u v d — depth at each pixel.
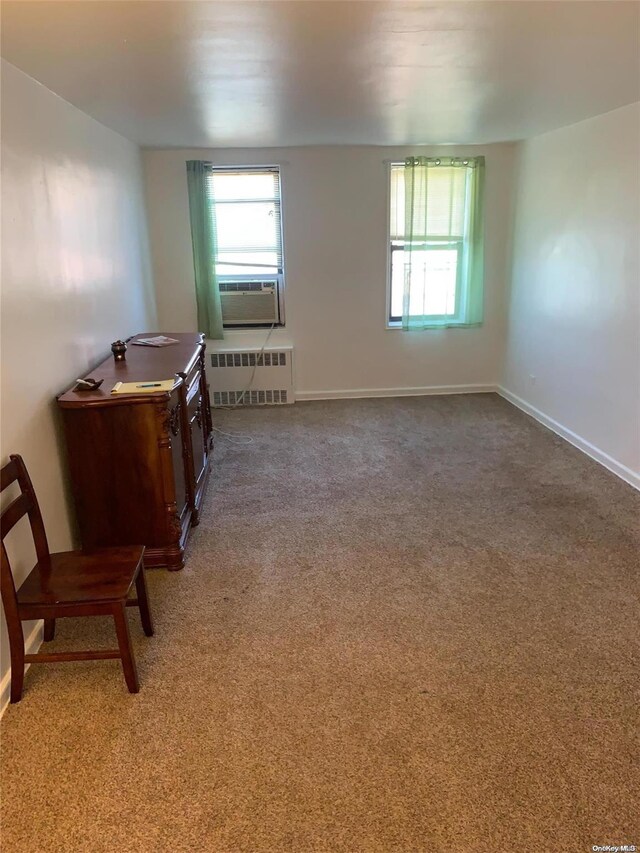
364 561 2.84
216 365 5.25
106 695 2.03
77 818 1.60
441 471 3.87
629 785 1.67
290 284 5.22
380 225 5.14
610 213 3.66
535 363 4.84
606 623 2.36
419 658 2.19
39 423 2.43
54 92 2.72
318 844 1.52
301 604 2.52
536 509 3.33
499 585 2.62
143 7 1.75
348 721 1.91
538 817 1.58
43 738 1.86
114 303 3.72
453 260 5.25
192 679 2.10
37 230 2.47
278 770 1.74
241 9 1.77
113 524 2.72
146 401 2.56
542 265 4.61
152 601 2.55
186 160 4.83
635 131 3.34
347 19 1.88
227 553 2.92
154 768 1.75
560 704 1.96
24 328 2.31
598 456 3.96
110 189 3.71
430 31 2.01
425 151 4.97
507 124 3.95
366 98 3.04
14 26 1.89
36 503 2.11
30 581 2.03
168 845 1.52
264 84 2.69
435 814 1.60
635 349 3.50
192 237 4.99
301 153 4.91
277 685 2.07
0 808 1.63
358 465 3.99
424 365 5.55
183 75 2.50
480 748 1.80
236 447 4.35
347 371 5.50
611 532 3.06
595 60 2.39
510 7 1.81
